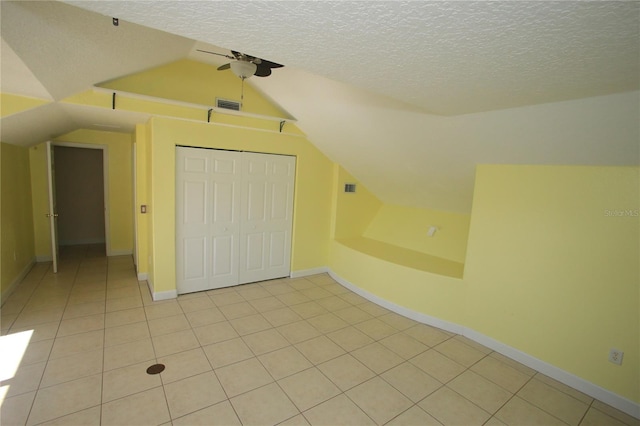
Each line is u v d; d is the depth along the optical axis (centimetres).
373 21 120
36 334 303
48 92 260
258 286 459
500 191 311
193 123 385
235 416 219
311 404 235
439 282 363
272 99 413
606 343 253
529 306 296
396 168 407
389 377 271
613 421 234
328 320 370
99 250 604
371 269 430
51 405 218
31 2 135
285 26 129
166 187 380
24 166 455
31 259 486
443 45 136
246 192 444
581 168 261
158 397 232
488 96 202
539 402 250
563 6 99
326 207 518
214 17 124
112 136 549
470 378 276
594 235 257
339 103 329
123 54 255
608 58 136
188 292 417
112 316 347
